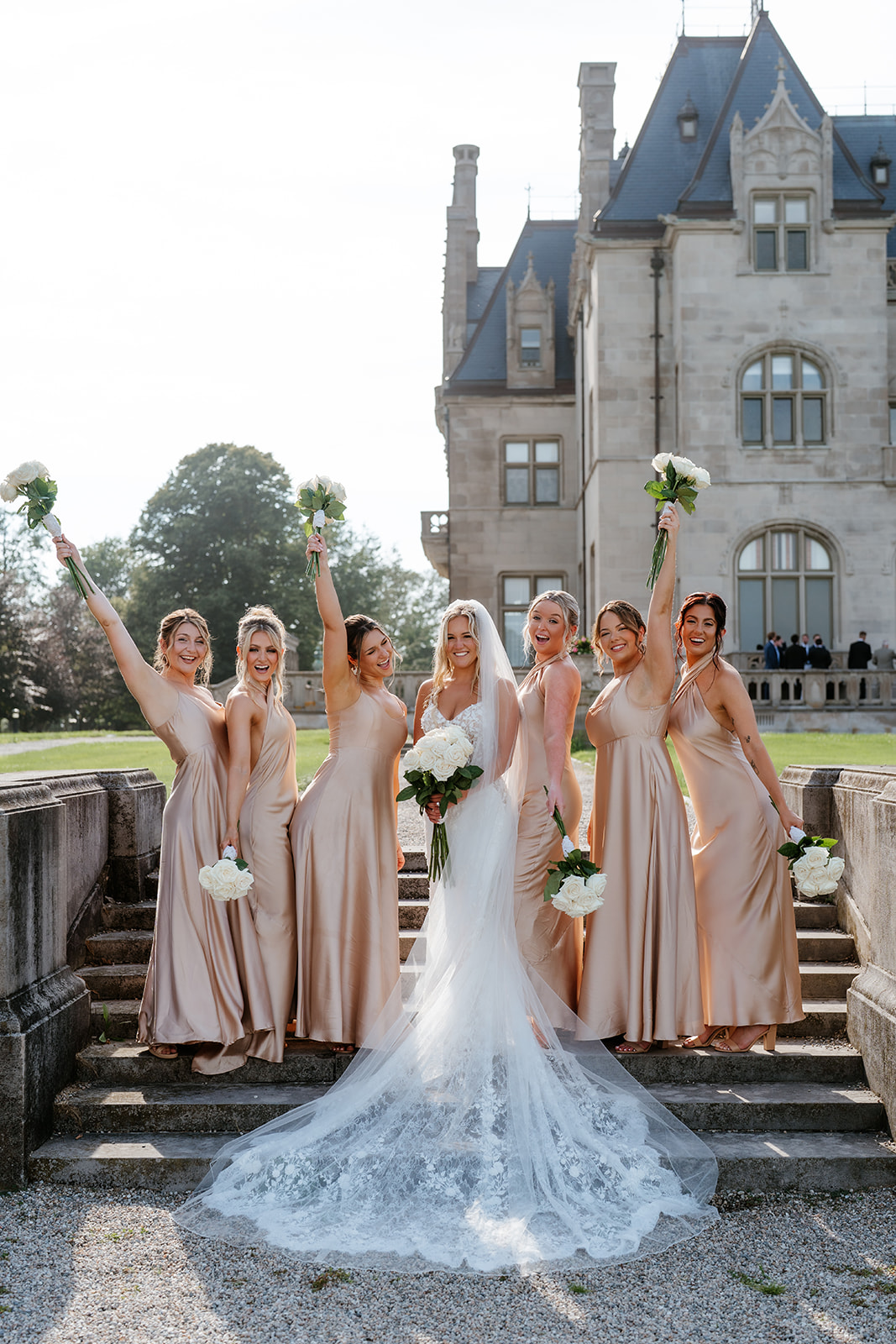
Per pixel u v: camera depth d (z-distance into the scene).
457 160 33.91
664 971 4.73
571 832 5.02
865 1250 3.81
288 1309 3.45
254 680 4.95
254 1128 4.56
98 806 6.00
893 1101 4.44
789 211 23.95
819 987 5.37
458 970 4.51
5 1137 4.29
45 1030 4.51
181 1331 3.32
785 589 23.97
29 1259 3.74
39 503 4.77
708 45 27.61
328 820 4.81
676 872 4.79
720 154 24.56
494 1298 3.52
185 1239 3.88
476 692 4.87
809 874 4.37
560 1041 4.61
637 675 4.88
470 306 34.12
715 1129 4.55
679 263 23.86
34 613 44.78
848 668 22.59
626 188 25.09
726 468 23.77
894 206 27.91
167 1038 4.65
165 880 4.81
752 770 5.00
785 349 23.91
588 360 26.88
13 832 4.45
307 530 4.82
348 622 5.07
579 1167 4.07
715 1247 3.83
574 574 29.92
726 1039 4.92
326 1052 4.88
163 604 45.66
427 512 30.83
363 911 4.79
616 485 24.50
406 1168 4.09
